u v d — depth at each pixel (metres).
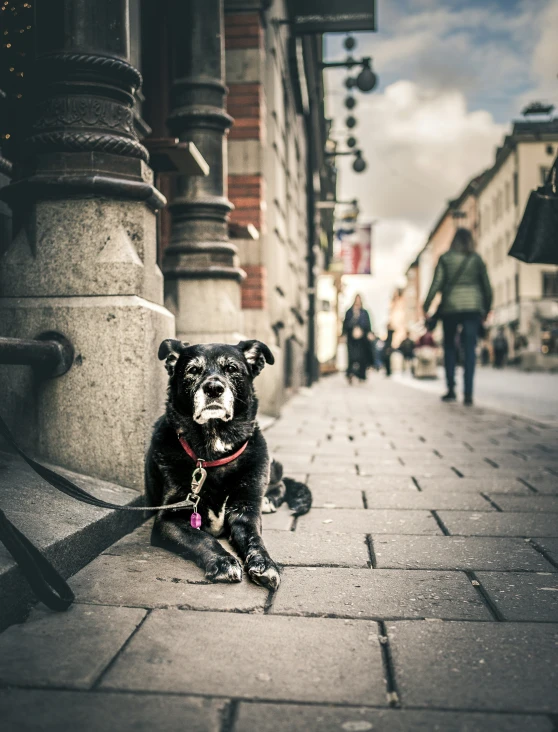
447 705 1.71
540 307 42.41
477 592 2.54
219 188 6.54
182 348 3.32
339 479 4.75
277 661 1.94
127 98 3.75
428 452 5.94
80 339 3.48
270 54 8.99
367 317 17.98
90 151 3.57
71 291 3.53
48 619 2.22
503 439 6.78
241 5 8.42
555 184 4.78
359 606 2.39
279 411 8.60
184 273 6.37
